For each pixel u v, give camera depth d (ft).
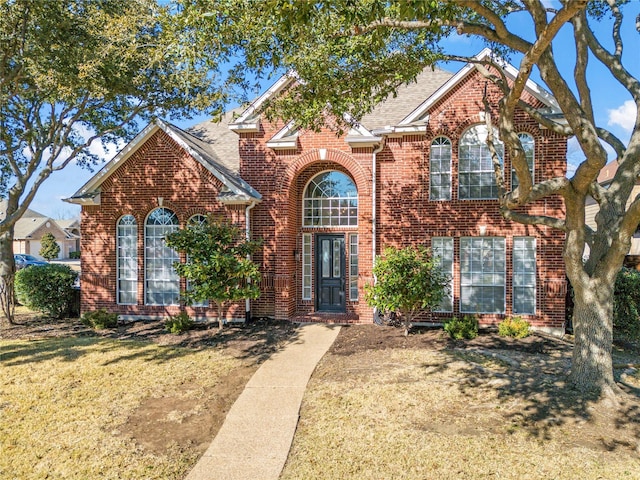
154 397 26.04
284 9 18.26
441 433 20.89
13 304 49.67
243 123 47.67
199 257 39.37
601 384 24.57
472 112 43.29
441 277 40.55
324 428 21.80
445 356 33.06
